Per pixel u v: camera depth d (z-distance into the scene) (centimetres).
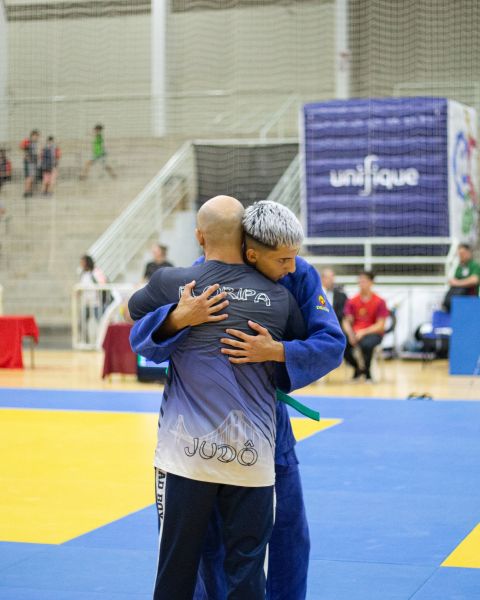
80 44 2994
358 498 756
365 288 1628
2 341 1809
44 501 754
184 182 2528
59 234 2609
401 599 514
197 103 2922
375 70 2791
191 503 378
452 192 2044
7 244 2622
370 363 1609
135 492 786
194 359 380
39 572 567
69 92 3003
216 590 411
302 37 2867
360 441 1017
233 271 390
